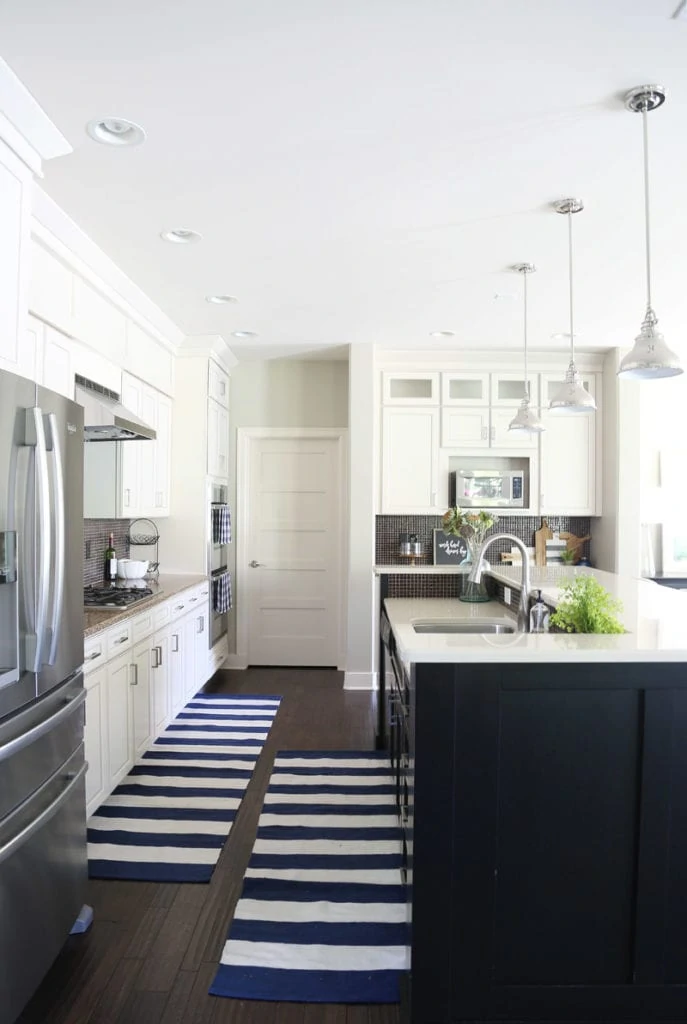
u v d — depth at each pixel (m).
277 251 3.21
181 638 4.23
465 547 5.45
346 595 5.75
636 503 5.09
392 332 4.75
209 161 2.36
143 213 2.79
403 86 1.93
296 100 2.00
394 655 2.92
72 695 2.08
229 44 1.75
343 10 1.62
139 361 4.02
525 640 1.78
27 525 1.74
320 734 4.05
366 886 2.41
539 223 2.89
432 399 5.27
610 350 5.18
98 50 1.77
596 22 1.66
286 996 1.87
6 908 1.63
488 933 1.68
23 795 1.73
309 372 5.72
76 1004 1.82
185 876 2.46
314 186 2.55
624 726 1.69
